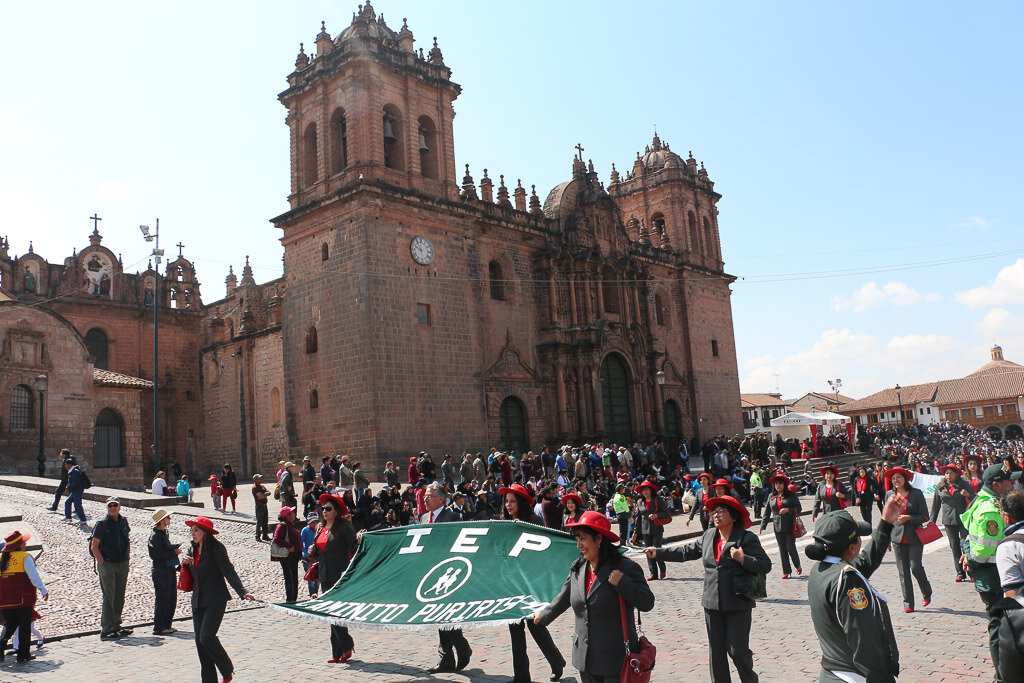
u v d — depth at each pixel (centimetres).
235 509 3200
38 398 4328
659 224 6862
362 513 2364
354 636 1390
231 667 1070
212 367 6116
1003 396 11494
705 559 900
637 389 5647
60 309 6053
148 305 6512
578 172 5781
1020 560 729
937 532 1343
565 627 1411
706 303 6800
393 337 4200
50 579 1895
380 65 4491
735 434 6788
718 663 879
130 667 1213
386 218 4306
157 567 1468
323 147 4594
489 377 4728
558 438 5034
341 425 4203
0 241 5947
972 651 1091
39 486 3469
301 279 4566
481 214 4797
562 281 5297
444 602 969
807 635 1230
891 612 1362
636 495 2397
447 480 3653
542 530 1027
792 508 1775
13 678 1162
